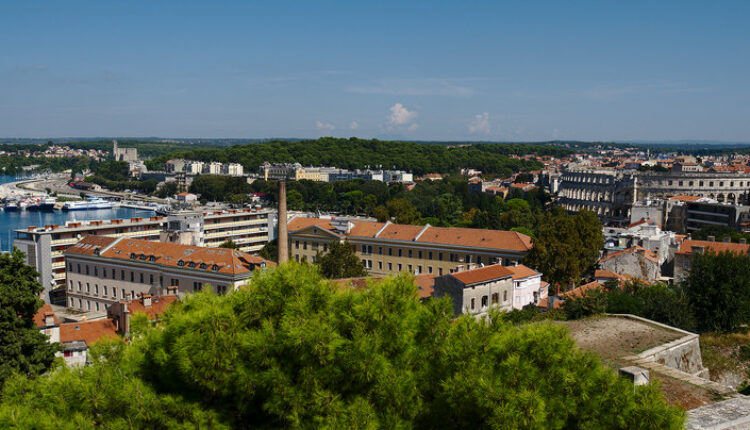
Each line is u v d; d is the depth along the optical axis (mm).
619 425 28203
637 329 66688
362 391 29859
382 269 162000
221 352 30406
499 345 30422
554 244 125750
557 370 29594
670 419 27984
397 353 31125
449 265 150500
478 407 28109
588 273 136500
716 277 80188
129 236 178750
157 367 33312
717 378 67375
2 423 27750
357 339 29406
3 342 59438
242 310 33844
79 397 29672
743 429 36469
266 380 29625
